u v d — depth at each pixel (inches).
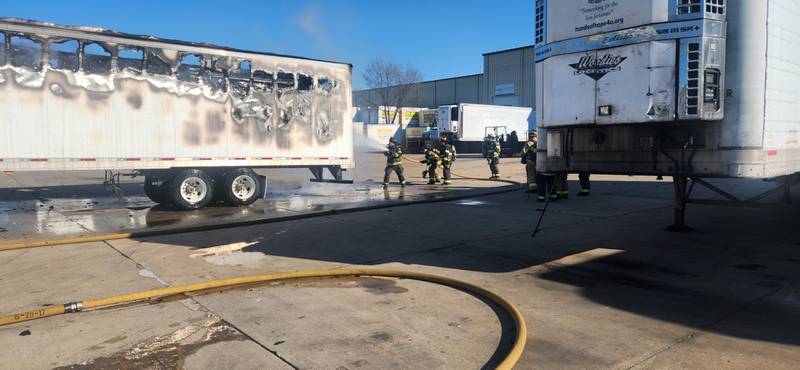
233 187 453.7
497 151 732.0
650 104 204.5
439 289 208.8
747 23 194.5
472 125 1449.3
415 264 248.8
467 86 2736.2
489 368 136.5
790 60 216.7
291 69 479.8
